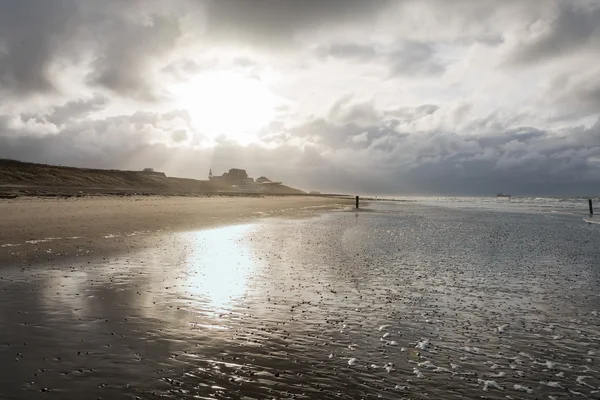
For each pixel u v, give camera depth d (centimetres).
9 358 624
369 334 823
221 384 574
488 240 2575
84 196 5978
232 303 1014
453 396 573
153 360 645
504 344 786
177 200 6775
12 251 1570
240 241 2242
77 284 1123
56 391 527
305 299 1078
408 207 8800
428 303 1073
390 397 562
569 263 1736
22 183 9050
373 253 1931
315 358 689
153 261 1526
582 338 826
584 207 9312
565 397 580
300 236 2580
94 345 695
